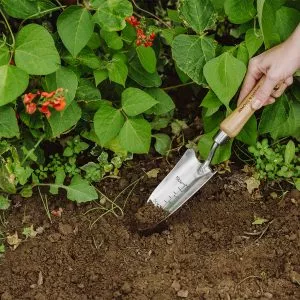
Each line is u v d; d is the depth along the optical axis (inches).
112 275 44.8
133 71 47.9
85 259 45.9
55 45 44.5
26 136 47.8
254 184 49.5
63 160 50.4
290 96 48.0
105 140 45.7
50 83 43.8
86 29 42.4
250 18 43.6
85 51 44.9
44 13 43.8
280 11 43.7
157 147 51.6
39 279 44.6
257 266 44.7
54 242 46.8
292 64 41.6
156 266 45.2
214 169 50.3
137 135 46.0
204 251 46.0
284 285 43.4
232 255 45.3
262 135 51.5
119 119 45.9
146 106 45.6
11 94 41.0
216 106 45.8
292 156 48.1
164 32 46.3
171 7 56.0
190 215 48.3
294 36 41.2
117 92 49.5
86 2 42.6
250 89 44.2
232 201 49.0
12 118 43.6
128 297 43.2
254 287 43.5
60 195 49.5
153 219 46.6
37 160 48.6
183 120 53.9
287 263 44.4
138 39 45.2
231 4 43.1
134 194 49.8
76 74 45.6
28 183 49.4
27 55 41.7
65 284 44.4
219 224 47.7
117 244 46.7
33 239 46.9
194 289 43.4
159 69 54.4
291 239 46.0
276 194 49.3
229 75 43.1
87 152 51.7
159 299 42.9
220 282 43.7
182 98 55.4
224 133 44.1
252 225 47.5
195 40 44.2
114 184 50.3
